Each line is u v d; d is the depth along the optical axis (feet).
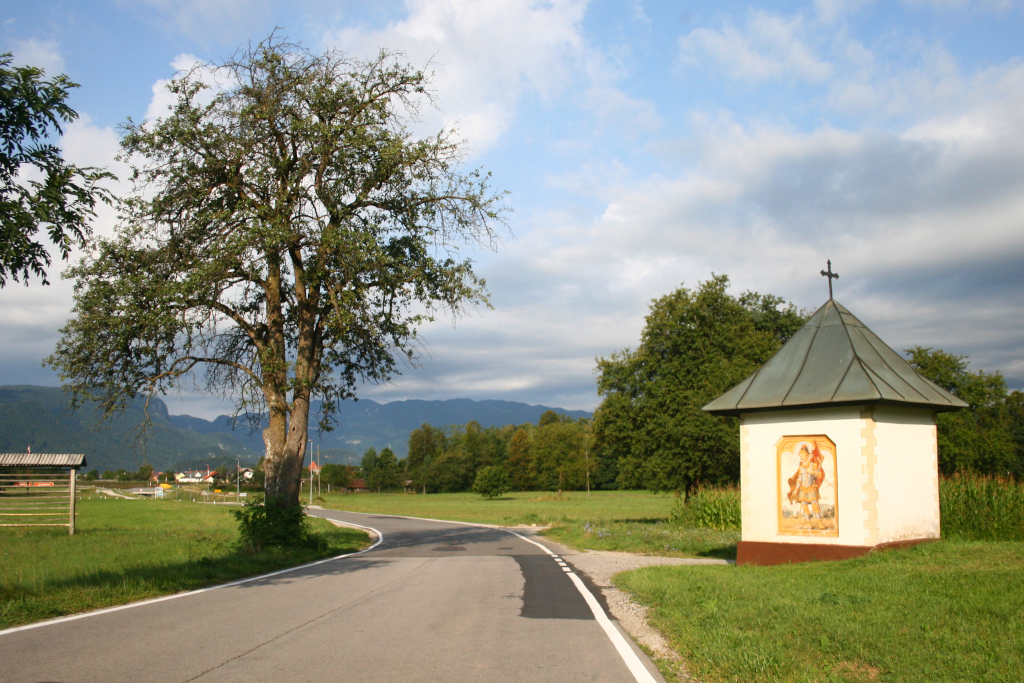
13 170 28.45
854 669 18.38
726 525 81.97
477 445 466.29
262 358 60.90
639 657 20.58
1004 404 148.87
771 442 41.57
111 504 191.01
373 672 18.62
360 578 41.98
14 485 77.77
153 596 33.71
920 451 41.24
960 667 17.48
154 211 59.00
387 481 486.38
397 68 64.28
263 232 54.95
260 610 29.25
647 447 98.78
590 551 63.00
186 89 59.98
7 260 27.12
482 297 64.59
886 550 37.65
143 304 57.52
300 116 61.41
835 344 42.45
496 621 26.68
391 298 62.69
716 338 106.73
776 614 24.76
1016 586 26.30
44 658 19.97
